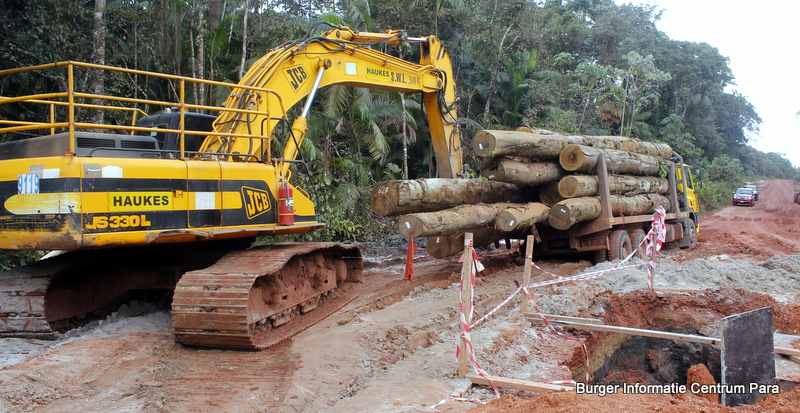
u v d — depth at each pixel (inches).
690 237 634.2
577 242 465.4
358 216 724.0
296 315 311.6
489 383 211.8
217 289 243.8
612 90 1283.2
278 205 301.6
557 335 285.9
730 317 220.7
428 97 465.1
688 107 1998.0
